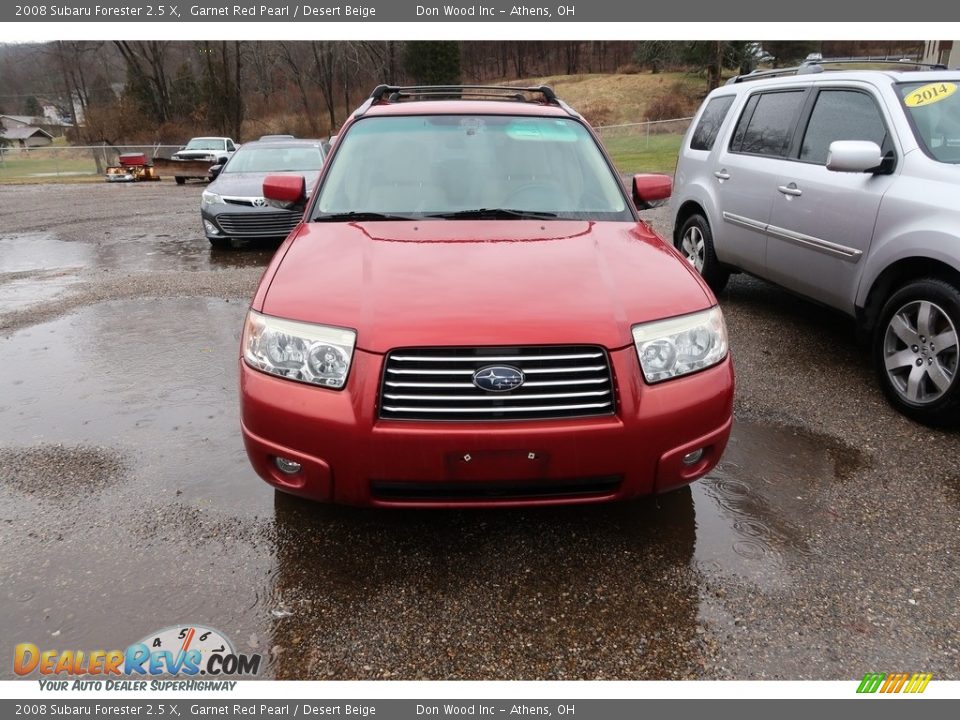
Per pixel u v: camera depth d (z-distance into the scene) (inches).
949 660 87.7
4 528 113.3
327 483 95.7
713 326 103.6
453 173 142.8
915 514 117.6
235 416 155.6
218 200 372.8
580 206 137.6
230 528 113.3
